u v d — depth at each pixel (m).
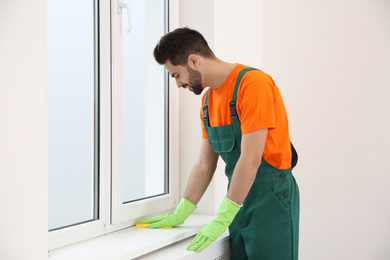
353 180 2.38
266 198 1.52
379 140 2.32
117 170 1.65
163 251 1.53
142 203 1.80
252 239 1.56
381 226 2.34
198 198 1.74
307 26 2.45
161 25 1.99
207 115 1.63
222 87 1.53
